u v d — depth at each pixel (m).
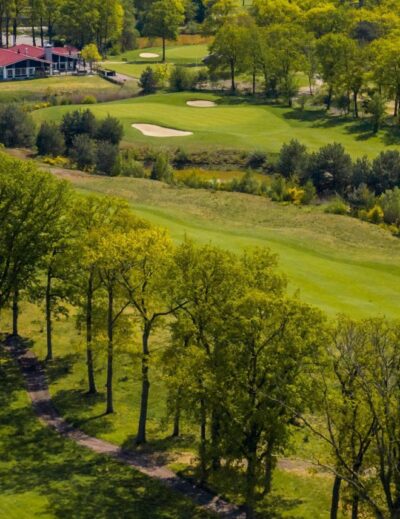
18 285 63.97
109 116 140.88
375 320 41.12
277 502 45.75
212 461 47.78
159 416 56.16
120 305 58.94
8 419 55.44
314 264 80.19
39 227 61.16
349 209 105.44
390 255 85.25
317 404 40.91
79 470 49.03
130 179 115.69
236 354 42.50
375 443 39.69
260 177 131.50
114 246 51.22
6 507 44.00
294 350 41.09
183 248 46.97
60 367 63.56
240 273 45.38
